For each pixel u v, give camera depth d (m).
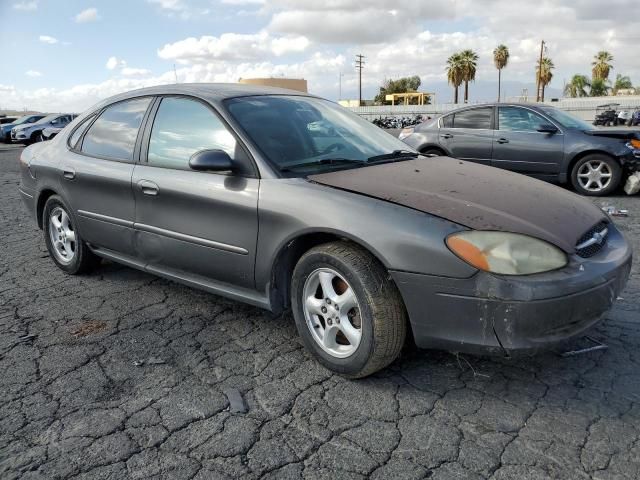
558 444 2.36
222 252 3.28
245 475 2.21
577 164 8.31
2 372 3.05
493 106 9.05
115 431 2.51
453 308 2.53
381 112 40.12
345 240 2.84
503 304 2.44
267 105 3.64
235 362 3.13
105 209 4.02
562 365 3.02
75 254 4.53
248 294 3.29
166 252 3.64
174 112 3.71
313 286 2.97
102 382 2.93
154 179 3.59
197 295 4.18
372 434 2.46
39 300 4.13
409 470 2.22
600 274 2.61
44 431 2.51
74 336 3.50
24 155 5.04
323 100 4.21
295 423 2.55
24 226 6.88
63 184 4.38
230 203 3.16
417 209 2.68
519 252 2.48
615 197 8.21
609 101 42.06
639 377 2.88
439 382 2.88
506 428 2.48
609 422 2.51
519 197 2.95
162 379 2.96
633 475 2.17
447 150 9.31
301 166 3.21
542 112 8.65
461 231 2.54
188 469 2.25
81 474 2.23
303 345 3.31
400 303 2.70
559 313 2.48
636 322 3.52
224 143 3.33
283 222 2.94
